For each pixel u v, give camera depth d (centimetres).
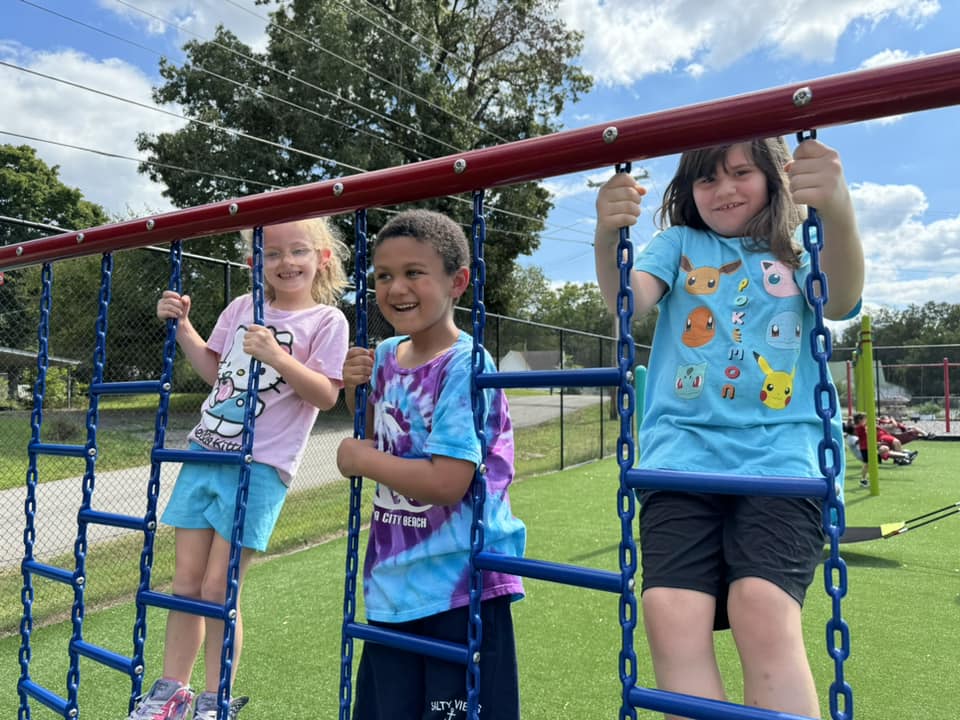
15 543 526
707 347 150
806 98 98
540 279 5600
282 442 208
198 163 1791
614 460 1135
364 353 149
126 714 245
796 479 99
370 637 138
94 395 191
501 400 169
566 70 2159
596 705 241
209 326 733
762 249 152
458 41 2069
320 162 1800
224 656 153
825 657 288
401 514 159
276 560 462
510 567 120
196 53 1836
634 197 114
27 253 206
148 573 170
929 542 516
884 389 2219
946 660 284
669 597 132
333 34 1789
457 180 129
